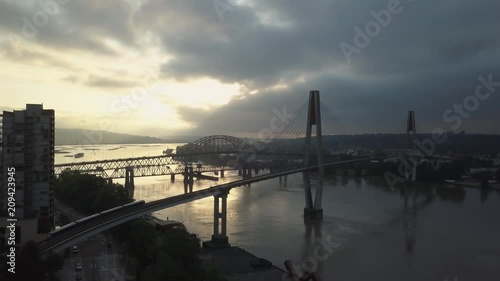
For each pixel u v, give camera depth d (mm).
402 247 144125
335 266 123438
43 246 99625
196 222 183125
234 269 112938
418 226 176250
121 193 164250
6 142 125312
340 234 163500
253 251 139625
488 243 149625
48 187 127938
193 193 156500
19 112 126000
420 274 116812
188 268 91562
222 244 142875
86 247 119188
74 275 95750
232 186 169500
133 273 97438
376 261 128500
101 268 100875
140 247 107312
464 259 131375
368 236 160375
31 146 126688
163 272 87875
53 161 134000
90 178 172125
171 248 93625
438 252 138750
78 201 165500
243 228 172625
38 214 123375
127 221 128000
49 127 128500
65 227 112688
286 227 175375
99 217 126188
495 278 114938
